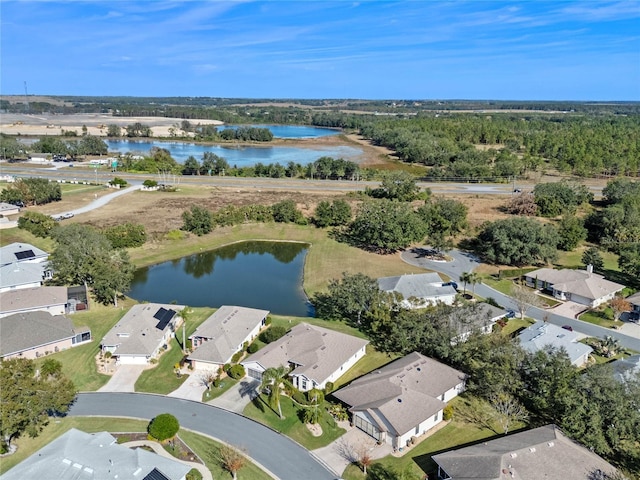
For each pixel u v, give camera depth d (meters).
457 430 49.00
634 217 109.56
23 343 59.84
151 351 60.19
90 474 38.03
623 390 45.97
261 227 123.00
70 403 52.12
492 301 76.69
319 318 74.12
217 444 46.47
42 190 134.25
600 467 40.72
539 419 50.28
